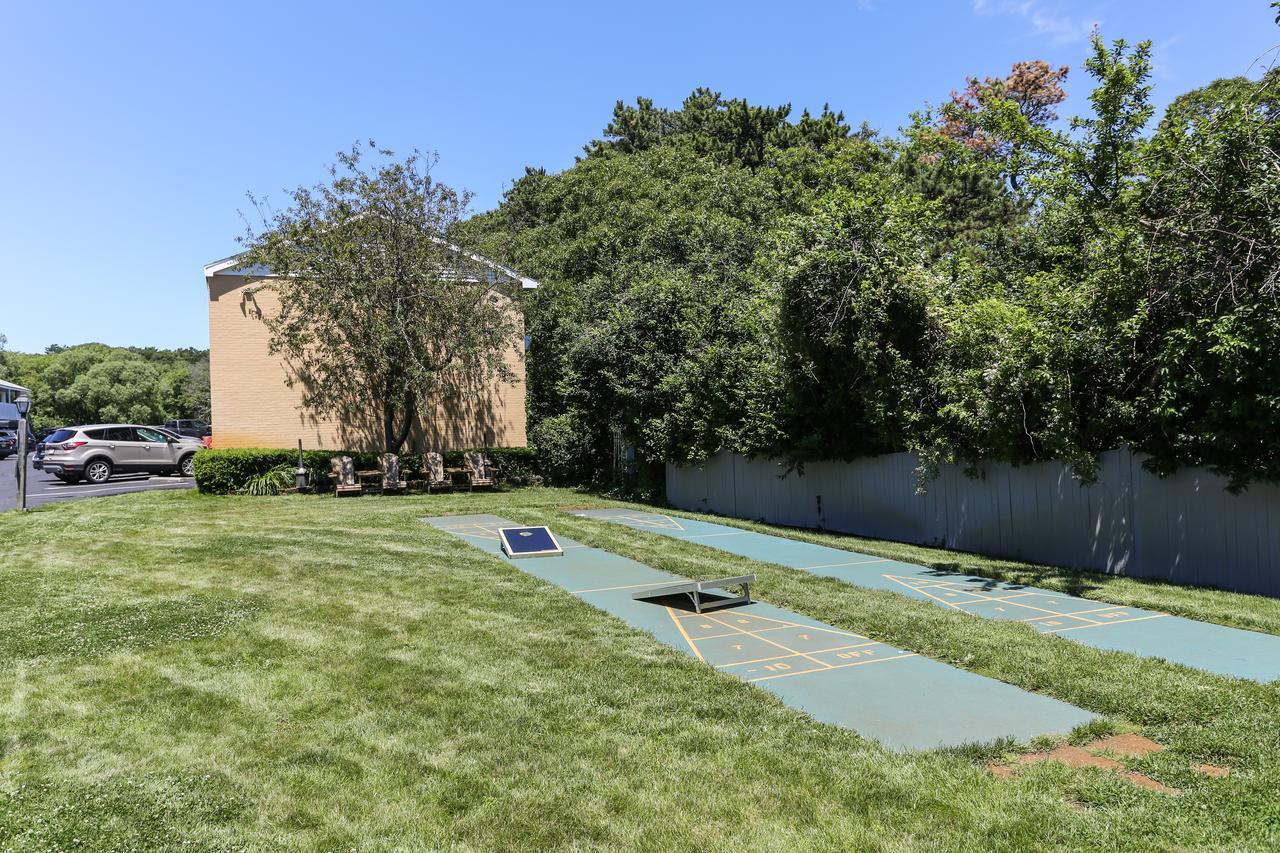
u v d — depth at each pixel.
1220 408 8.92
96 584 8.77
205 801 3.89
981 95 15.07
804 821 3.76
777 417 15.47
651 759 4.42
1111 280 9.85
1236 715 4.96
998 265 14.40
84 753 4.46
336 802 3.92
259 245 19.86
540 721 4.96
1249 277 8.67
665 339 19.03
